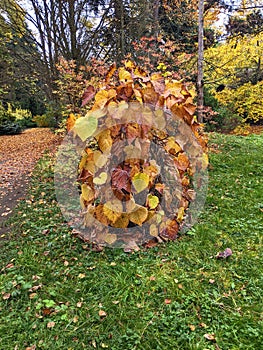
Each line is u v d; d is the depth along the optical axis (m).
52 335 1.47
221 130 8.79
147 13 8.41
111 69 2.34
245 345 1.38
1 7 8.68
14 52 9.80
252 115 9.67
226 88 9.55
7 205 3.38
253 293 1.69
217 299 1.65
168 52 6.62
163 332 1.46
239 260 1.99
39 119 14.02
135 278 1.83
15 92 13.76
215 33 9.57
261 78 9.58
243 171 3.92
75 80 6.49
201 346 1.38
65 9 7.92
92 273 1.89
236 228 2.42
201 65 6.24
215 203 2.91
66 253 2.14
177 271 1.88
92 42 8.48
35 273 1.94
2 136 11.41
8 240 2.44
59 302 1.69
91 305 1.64
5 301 1.71
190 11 9.21
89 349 1.39
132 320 1.53
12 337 1.48
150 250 2.13
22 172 5.11
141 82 2.16
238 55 8.59
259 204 2.86
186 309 1.59
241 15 9.07
